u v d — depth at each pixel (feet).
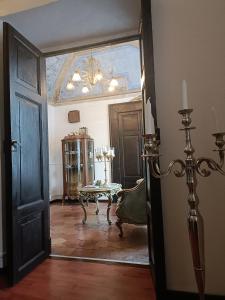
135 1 6.75
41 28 7.96
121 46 16.08
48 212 8.48
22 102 7.22
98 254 8.49
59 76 19.07
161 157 5.64
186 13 5.56
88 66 18.08
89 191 12.59
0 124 7.42
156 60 5.74
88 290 6.07
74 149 19.35
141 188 10.22
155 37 5.76
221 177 5.27
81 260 7.97
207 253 5.29
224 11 5.33
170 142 5.61
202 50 5.45
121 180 18.79
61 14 7.30
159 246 5.47
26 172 7.22
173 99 5.62
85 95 20.03
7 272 6.56
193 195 3.97
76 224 12.88
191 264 5.41
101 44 8.53
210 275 5.26
